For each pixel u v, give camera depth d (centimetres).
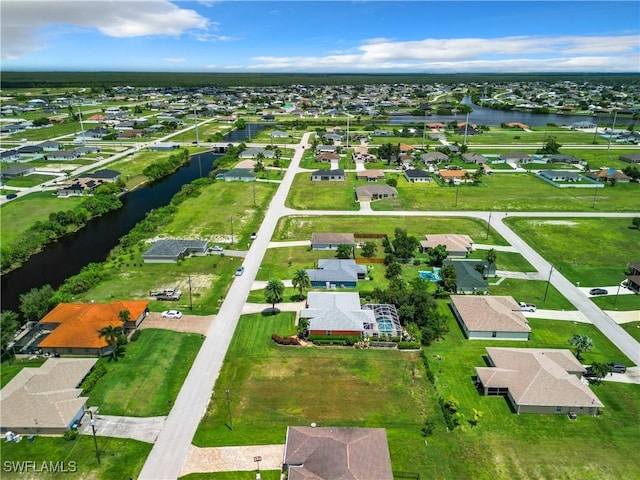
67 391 6034
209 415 5931
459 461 5262
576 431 5716
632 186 16775
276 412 5991
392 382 6600
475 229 12494
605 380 6669
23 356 7094
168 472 5078
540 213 13838
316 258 10631
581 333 7831
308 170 19250
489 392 6344
